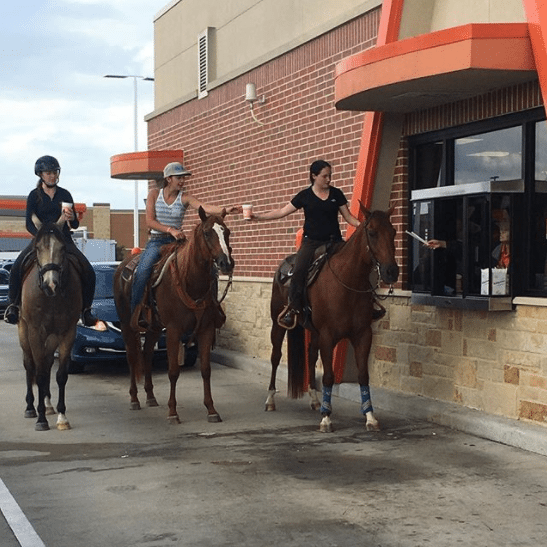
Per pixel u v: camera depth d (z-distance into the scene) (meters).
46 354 9.80
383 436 9.20
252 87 14.77
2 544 5.90
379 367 11.53
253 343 15.40
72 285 9.76
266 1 15.05
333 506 6.63
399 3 10.59
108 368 15.34
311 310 9.68
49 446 8.94
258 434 9.41
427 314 10.50
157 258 10.52
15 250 39.50
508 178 9.47
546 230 8.88
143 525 6.23
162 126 20.00
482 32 8.19
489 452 8.39
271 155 14.59
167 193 10.62
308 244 9.83
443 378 10.24
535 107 8.88
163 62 20.41
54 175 10.16
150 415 10.70
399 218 11.13
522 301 8.91
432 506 6.61
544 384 8.66
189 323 10.10
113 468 7.93
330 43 12.57
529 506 6.59
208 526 6.18
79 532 6.10
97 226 68.81
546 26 8.00
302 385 10.84
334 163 12.52
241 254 15.91
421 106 10.45
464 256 9.35
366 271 9.20
